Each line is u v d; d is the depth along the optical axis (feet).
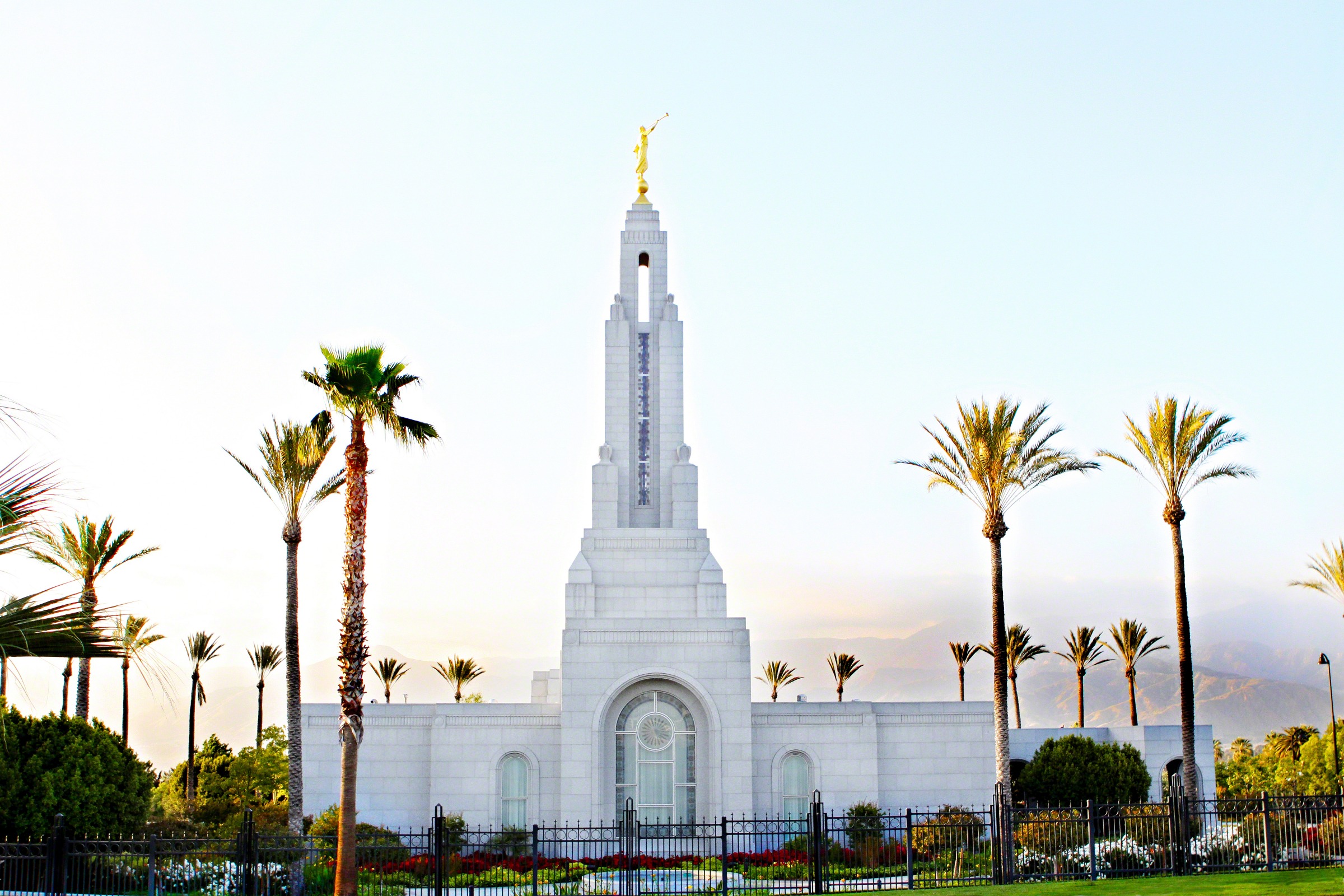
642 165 231.30
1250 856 138.82
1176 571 180.86
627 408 220.02
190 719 289.12
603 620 198.29
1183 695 177.88
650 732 197.47
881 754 211.41
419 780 205.67
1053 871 140.15
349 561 126.31
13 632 44.96
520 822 202.18
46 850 122.42
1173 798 140.77
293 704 175.94
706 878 149.07
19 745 147.74
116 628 47.21
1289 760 337.11
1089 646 348.79
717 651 198.29
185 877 128.36
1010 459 183.62
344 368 125.39
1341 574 211.61
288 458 177.47
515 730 205.26
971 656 384.27
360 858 155.53
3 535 46.50
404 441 132.36
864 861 162.61
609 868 165.89
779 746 207.31
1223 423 180.65
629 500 216.95
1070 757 206.39
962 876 146.30
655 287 225.56
